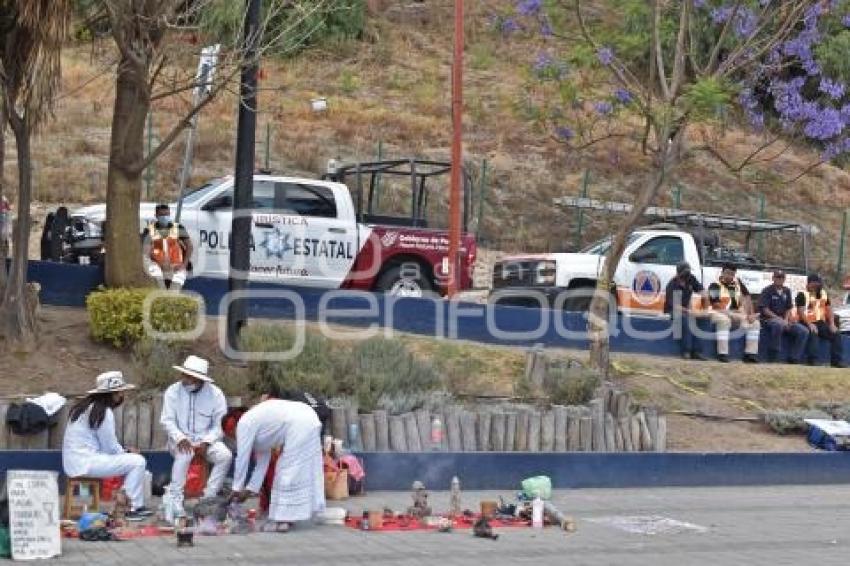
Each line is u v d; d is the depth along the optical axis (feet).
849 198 268.82
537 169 246.47
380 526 77.36
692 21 120.06
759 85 122.83
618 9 117.29
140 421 87.20
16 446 83.41
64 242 125.18
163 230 111.96
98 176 203.00
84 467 74.49
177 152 217.15
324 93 272.92
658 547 75.00
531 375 108.88
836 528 84.79
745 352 129.80
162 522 75.05
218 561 65.82
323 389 95.71
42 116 96.78
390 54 304.91
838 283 230.89
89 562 64.28
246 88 100.83
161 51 101.91
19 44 95.66
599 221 233.14
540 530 79.66
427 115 269.03
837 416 115.85
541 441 99.19
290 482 75.51
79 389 93.20
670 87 112.47
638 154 254.47
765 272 143.74
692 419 112.98
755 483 104.01
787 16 118.83
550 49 145.07
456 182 132.16
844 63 178.29
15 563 63.72
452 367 108.37
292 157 229.04
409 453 92.12
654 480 100.37
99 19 105.81
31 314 97.35
